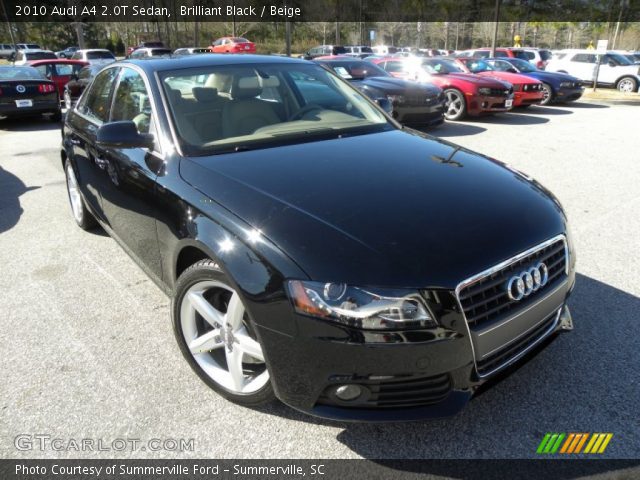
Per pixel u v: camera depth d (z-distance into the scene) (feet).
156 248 9.53
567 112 42.93
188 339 8.57
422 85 31.73
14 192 20.04
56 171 23.44
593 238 14.76
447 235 6.81
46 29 169.17
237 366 7.83
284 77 11.85
